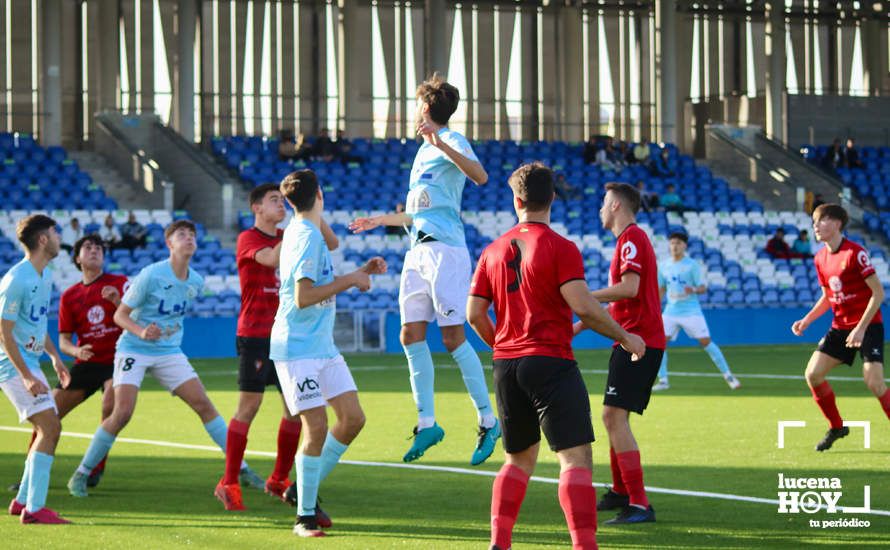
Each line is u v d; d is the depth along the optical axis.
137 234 57.97
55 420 16.33
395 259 61.78
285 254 15.45
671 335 36.00
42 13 70.19
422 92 16.50
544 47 86.50
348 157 71.38
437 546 14.31
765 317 60.28
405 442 24.36
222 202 62.97
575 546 12.44
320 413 15.43
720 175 80.81
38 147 67.00
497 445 24.02
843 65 91.81
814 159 79.88
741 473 19.62
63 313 20.11
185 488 19.09
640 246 16.23
